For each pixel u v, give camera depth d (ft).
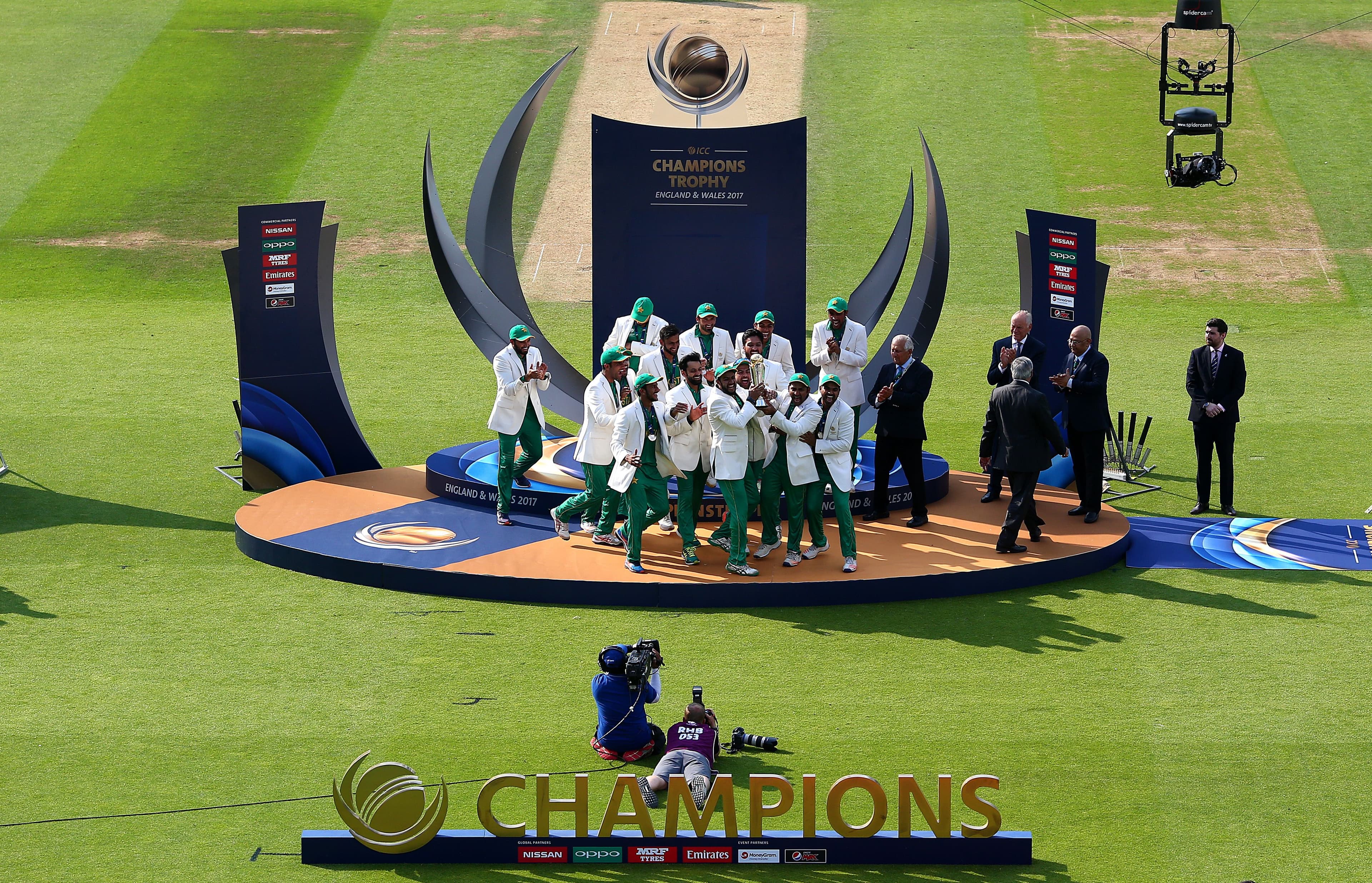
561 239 405.80
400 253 394.73
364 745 143.84
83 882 120.06
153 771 138.51
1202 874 121.70
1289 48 497.46
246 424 226.17
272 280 222.89
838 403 183.73
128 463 244.63
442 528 202.18
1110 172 433.07
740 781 136.98
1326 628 173.37
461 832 125.39
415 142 449.89
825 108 467.52
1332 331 348.79
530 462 205.26
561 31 517.96
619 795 124.47
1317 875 121.29
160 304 365.40
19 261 388.98
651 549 193.77
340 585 187.21
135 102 472.85
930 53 500.74
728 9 537.24
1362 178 430.20
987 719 149.59
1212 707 152.25
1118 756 141.79
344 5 538.06
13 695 154.51
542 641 169.48
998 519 207.31
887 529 203.10
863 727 147.64
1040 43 506.07
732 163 225.15
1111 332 349.61
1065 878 121.49
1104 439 225.15
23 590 185.88
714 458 182.70
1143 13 526.16
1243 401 288.30
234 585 187.42
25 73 490.08
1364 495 228.84
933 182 232.32
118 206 418.72
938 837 124.26
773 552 192.34
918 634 172.14
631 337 215.10
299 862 124.26
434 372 309.22
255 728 147.43
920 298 237.04
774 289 228.43
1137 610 179.63
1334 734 146.10
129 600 182.50
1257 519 216.13
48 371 306.35
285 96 475.72
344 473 232.73
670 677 159.53
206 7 536.83
